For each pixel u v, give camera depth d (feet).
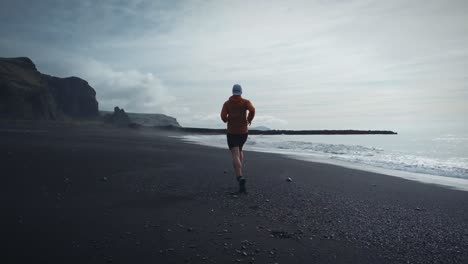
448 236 11.50
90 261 8.55
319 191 19.03
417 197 18.16
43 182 17.85
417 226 12.59
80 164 25.02
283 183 21.43
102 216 12.51
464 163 38.17
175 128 252.21
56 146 37.73
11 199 14.19
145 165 26.81
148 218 12.51
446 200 17.51
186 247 9.78
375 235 11.43
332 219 13.26
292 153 51.01
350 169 30.22
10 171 20.25
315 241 10.69
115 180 19.58
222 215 13.35
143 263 8.55
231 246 10.00
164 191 17.38
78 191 16.37
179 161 30.96
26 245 9.40
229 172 25.43
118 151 36.70
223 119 19.75
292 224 12.46
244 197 16.72
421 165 35.99
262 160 36.32
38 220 11.65
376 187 20.98
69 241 9.87
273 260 9.06
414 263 9.11
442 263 9.16
